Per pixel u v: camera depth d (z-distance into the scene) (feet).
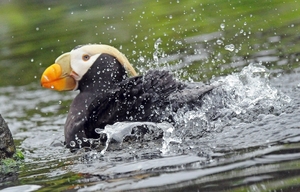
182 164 24.40
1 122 30.22
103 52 33.35
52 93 51.29
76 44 64.80
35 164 29.27
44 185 24.53
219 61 48.67
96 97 31.96
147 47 57.88
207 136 28.37
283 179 20.67
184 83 32.78
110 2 85.40
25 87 54.13
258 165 22.63
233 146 26.02
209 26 62.34
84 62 33.22
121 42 62.08
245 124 29.22
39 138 37.11
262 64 45.52
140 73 47.47
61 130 39.11
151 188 21.77
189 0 77.00
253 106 31.58
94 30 70.28
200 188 21.01
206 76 45.01
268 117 29.84
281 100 32.78
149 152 27.53
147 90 31.19
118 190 22.08
